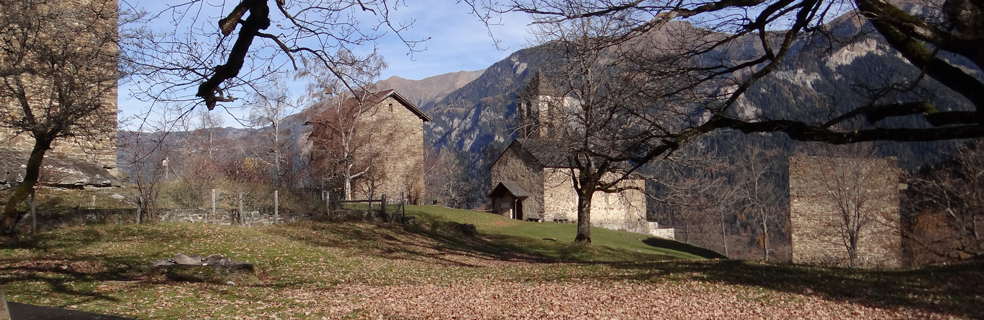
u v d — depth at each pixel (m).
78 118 13.20
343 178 43.78
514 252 25.83
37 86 15.56
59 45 13.10
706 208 27.86
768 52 10.73
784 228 49.47
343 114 37.31
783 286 12.21
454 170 88.69
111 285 11.03
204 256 15.74
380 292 12.01
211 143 35.03
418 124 51.47
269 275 14.54
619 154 12.53
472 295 11.63
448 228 30.55
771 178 52.16
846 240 30.88
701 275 13.62
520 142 52.53
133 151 15.91
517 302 10.84
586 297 11.30
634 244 37.91
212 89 7.29
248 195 26.89
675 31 11.22
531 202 51.19
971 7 8.80
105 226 18.61
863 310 10.02
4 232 16.17
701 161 26.45
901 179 33.41
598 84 21.97
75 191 22.61
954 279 12.04
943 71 9.20
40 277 11.50
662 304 10.61
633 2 9.73
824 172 31.42
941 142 44.44
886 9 9.26
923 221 31.55
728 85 11.78
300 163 46.78
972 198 27.75
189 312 9.00
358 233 24.20
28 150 22.47
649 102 11.41
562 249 27.30
